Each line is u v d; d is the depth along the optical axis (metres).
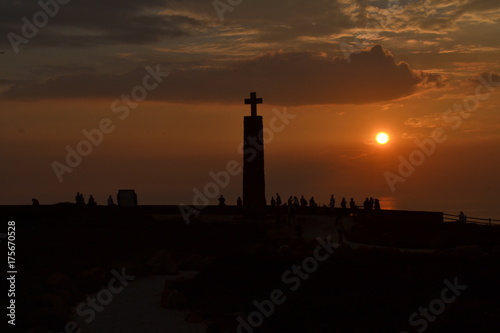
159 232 51.12
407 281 32.31
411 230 55.50
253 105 59.41
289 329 26.06
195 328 26.41
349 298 29.61
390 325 25.97
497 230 52.44
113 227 51.69
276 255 39.03
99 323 27.59
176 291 30.91
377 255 37.91
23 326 25.92
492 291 31.02
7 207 59.94
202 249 49.88
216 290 32.34
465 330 24.95
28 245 46.22
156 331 26.17
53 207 60.94
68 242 48.53
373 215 60.31
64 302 29.61
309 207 65.06
